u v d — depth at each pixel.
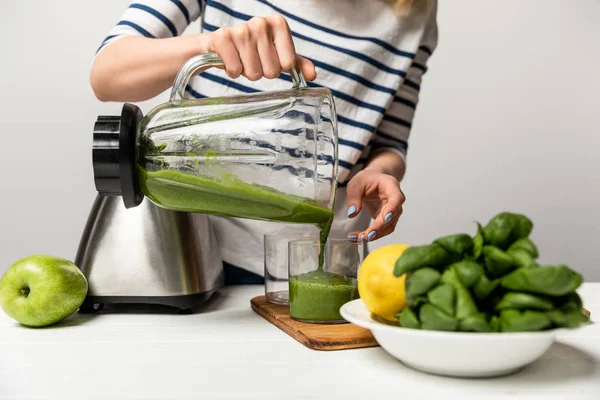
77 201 2.18
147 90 1.05
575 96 2.27
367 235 1.03
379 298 0.67
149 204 0.91
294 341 0.77
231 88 1.18
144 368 0.65
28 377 0.62
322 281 0.81
